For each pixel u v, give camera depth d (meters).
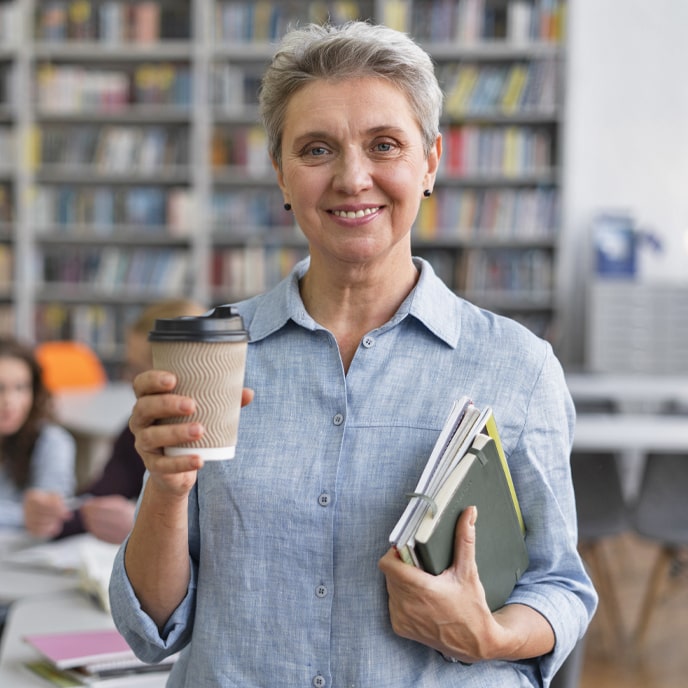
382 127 1.13
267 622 1.16
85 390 5.44
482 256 7.12
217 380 0.99
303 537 1.15
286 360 1.23
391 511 1.15
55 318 7.25
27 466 3.14
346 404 1.19
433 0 7.04
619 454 4.98
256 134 7.13
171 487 1.04
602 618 4.39
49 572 2.27
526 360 1.21
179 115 7.08
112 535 2.27
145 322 2.83
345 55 1.13
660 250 7.15
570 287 7.44
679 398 4.94
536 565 1.23
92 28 7.07
